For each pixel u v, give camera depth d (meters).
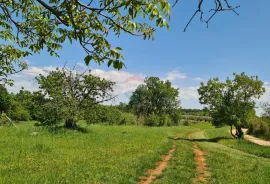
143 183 12.38
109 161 15.99
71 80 34.66
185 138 44.47
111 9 3.46
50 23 4.80
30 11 5.55
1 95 69.56
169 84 116.06
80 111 35.31
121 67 3.44
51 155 17.12
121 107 113.44
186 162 17.94
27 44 5.76
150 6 3.54
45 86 33.62
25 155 16.58
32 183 10.32
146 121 89.12
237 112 42.78
